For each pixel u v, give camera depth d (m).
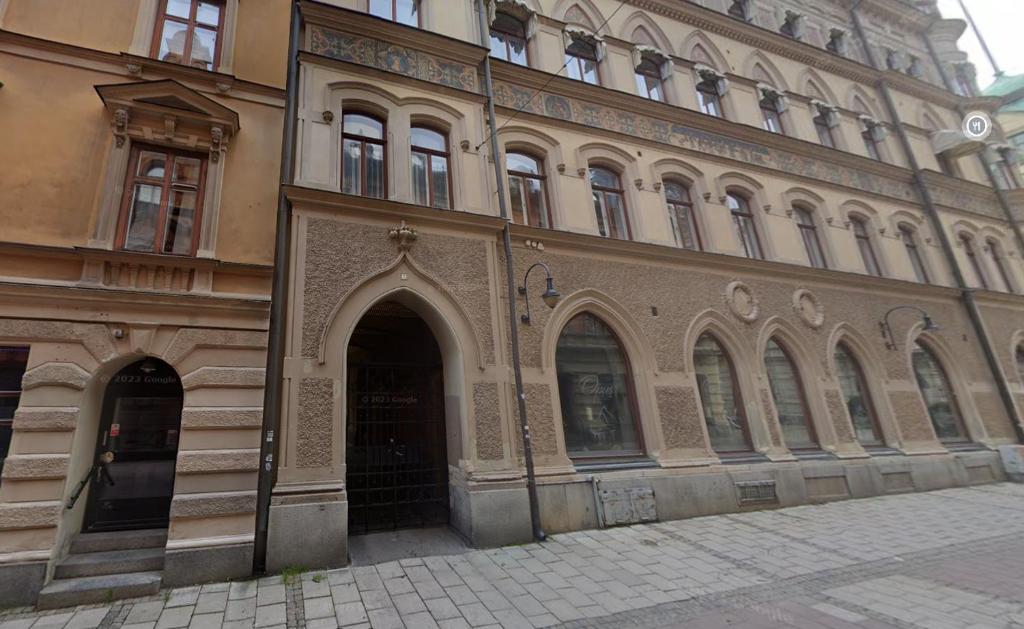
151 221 7.61
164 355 6.89
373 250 8.51
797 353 12.82
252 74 8.77
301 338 7.56
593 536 8.42
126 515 7.07
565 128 11.77
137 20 8.33
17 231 6.71
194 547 6.35
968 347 15.88
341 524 7.00
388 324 10.56
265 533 6.77
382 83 9.77
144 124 7.77
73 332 6.57
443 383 9.55
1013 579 6.43
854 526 9.25
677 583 6.42
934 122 20.17
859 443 12.76
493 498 8.07
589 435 9.93
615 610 5.60
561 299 10.16
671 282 11.57
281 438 7.09
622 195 12.11
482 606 5.69
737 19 15.99
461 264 9.22
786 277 13.27
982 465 14.02
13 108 7.18
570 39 12.95
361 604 5.72
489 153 10.44
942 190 18.42
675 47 14.77
